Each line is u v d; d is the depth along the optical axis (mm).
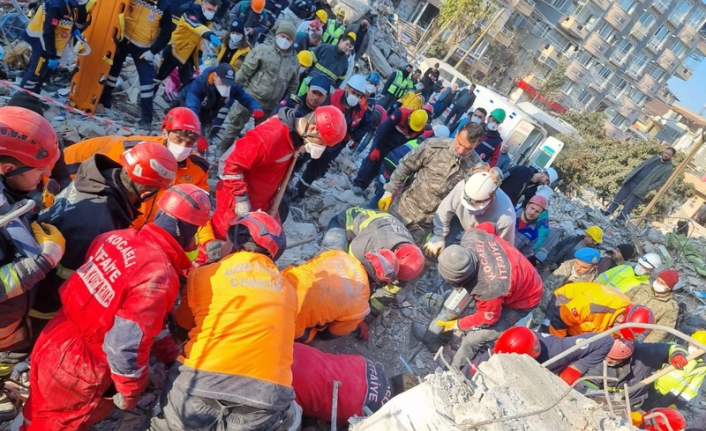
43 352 2227
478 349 4121
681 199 19531
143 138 3312
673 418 3559
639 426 3592
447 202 4625
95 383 2252
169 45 6141
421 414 2588
